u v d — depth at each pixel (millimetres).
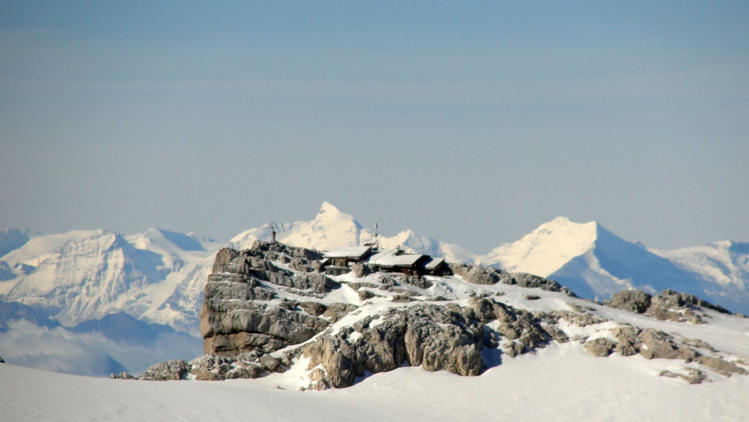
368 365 185750
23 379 147375
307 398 166000
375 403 168000
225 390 161875
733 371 176750
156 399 145500
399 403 169250
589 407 168625
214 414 140875
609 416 164875
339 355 181750
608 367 185250
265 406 151375
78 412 132375
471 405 169625
